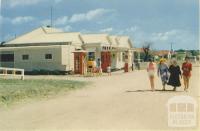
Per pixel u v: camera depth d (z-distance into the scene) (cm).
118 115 1298
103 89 2312
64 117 1320
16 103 1742
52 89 2283
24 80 2977
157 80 2964
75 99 1828
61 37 4681
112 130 1063
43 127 1158
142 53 8469
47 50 4250
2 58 4528
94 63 3922
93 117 1284
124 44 5450
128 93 1978
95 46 4622
